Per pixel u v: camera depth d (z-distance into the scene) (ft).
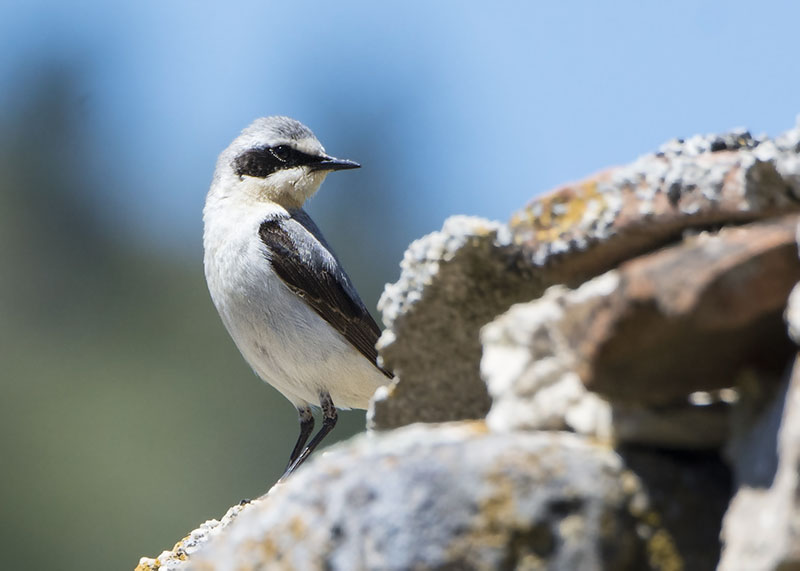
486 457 14.43
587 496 14.19
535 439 14.67
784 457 12.78
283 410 116.37
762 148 16.56
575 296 14.69
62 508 112.57
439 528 14.19
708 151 18.34
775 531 12.75
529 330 15.85
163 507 111.34
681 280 13.33
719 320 13.32
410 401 20.53
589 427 15.15
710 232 16.28
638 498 14.33
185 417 118.21
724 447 14.80
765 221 15.85
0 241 133.49
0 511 111.96
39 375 123.34
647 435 14.79
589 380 14.47
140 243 136.05
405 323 19.66
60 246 135.23
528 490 14.21
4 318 129.80
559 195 17.58
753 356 14.19
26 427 119.55
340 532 14.84
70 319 130.72
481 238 18.35
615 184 16.99
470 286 18.89
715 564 14.11
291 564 15.12
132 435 117.39
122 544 110.93
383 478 14.73
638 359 14.11
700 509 14.38
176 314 131.13
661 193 16.48
